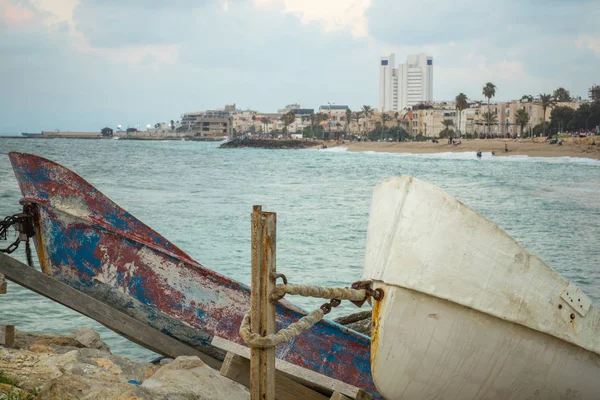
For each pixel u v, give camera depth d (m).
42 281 7.79
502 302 5.78
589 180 70.12
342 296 5.46
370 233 6.22
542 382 6.21
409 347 5.93
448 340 5.86
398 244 5.86
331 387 6.70
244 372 6.71
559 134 161.38
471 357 5.94
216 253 21.14
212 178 65.81
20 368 6.58
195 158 120.44
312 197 46.09
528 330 5.93
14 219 8.25
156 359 10.36
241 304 7.98
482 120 198.88
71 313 13.30
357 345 7.46
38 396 5.73
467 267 5.73
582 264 21.12
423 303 5.80
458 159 127.31
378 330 5.96
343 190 53.50
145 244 8.19
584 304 6.07
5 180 46.34
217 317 8.02
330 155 156.00
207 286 8.06
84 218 8.29
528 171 86.56
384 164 108.00
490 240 5.74
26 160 8.34
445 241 5.75
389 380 6.15
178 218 30.20
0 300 13.91
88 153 128.00
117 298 8.23
